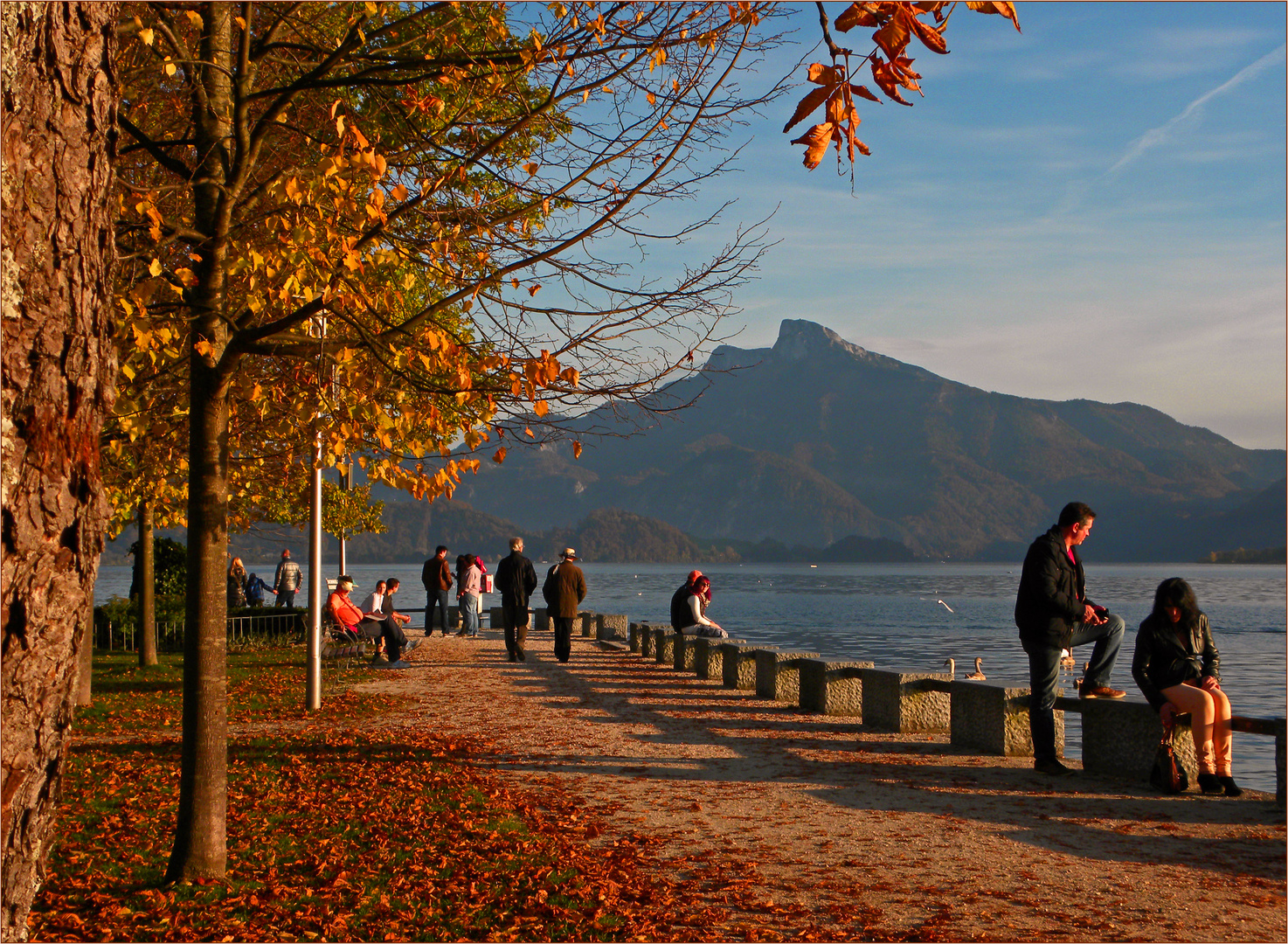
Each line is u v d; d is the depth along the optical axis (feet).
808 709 42.47
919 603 274.36
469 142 22.90
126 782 28.27
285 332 19.88
